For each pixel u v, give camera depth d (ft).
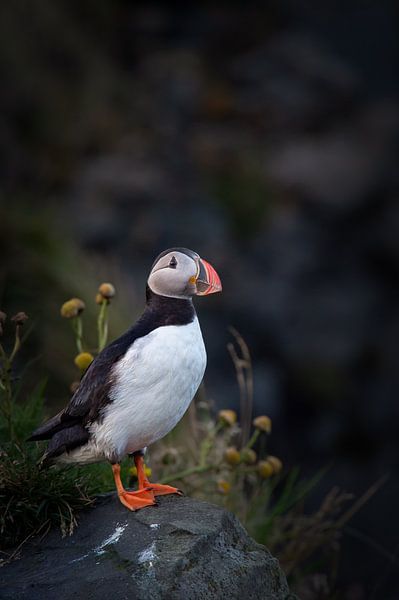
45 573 13.78
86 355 18.51
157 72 61.36
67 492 15.35
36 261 31.27
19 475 15.03
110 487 17.29
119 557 13.71
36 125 52.37
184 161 55.47
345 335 48.39
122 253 46.01
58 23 57.06
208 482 21.09
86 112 55.26
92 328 28.53
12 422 17.38
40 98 53.31
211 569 13.58
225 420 19.92
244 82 63.52
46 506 15.10
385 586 27.12
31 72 53.83
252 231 53.06
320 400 45.62
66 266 31.63
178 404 14.80
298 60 65.62
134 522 14.53
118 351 14.57
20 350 27.84
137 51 63.46
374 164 58.44
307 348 47.24
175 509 14.82
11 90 52.31
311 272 51.72
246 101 61.93
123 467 18.21
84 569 13.67
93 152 53.88
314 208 55.98
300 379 45.93
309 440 43.83
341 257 53.98
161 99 59.26
